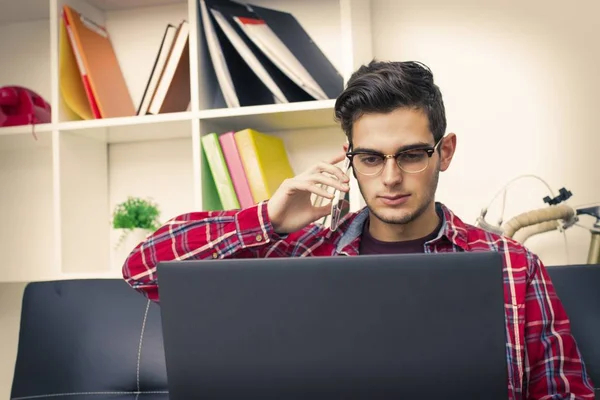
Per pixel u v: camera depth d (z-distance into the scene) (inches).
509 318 48.4
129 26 87.7
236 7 78.1
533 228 74.4
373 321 27.9
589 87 79.2
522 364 47.3
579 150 79.3
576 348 48.7
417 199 45.1
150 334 61.1
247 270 28.5
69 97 79.6
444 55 82.3
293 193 49.1
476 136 81.4
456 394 27.8
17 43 91.2
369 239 52.6
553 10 80.1
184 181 87.0
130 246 80.4
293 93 76.7
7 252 91.2
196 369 29.2
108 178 88.7
